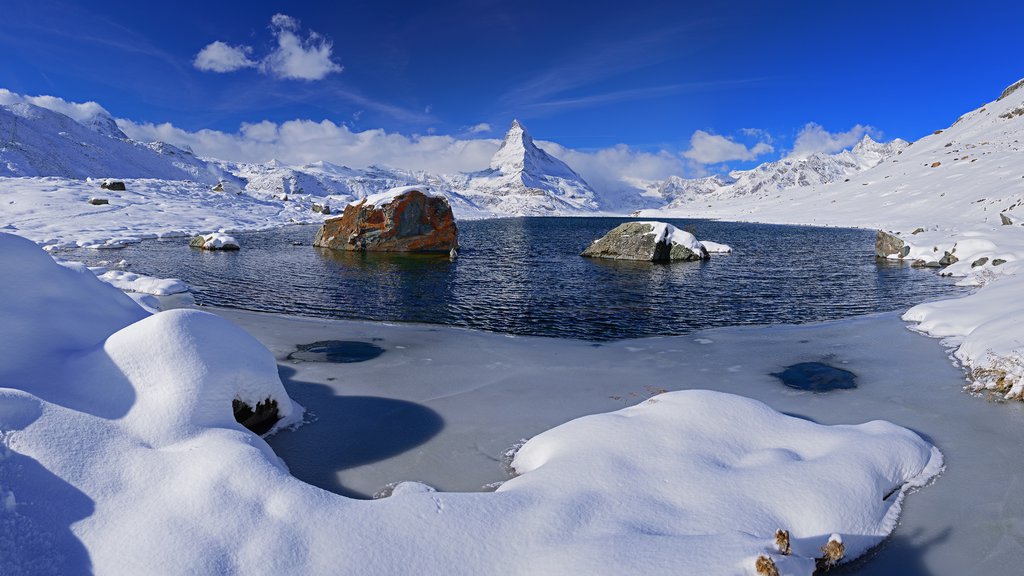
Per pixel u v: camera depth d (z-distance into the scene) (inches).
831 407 284.4
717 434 220.8
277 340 419.8
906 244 1018.1
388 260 978.1
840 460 199.6
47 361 218.8
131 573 136.5
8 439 163.3
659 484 185.2
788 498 178.2
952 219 1839.3
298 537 150.9
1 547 134.2
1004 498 194.1
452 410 280.1
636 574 136.2
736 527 164.2
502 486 193.6
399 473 214.4
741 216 3575.3
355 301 589.6
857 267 917.8
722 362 370.0
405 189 1131.9
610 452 204.2
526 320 505.4
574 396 301.6
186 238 1238.9
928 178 2802.7
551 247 1350.9
